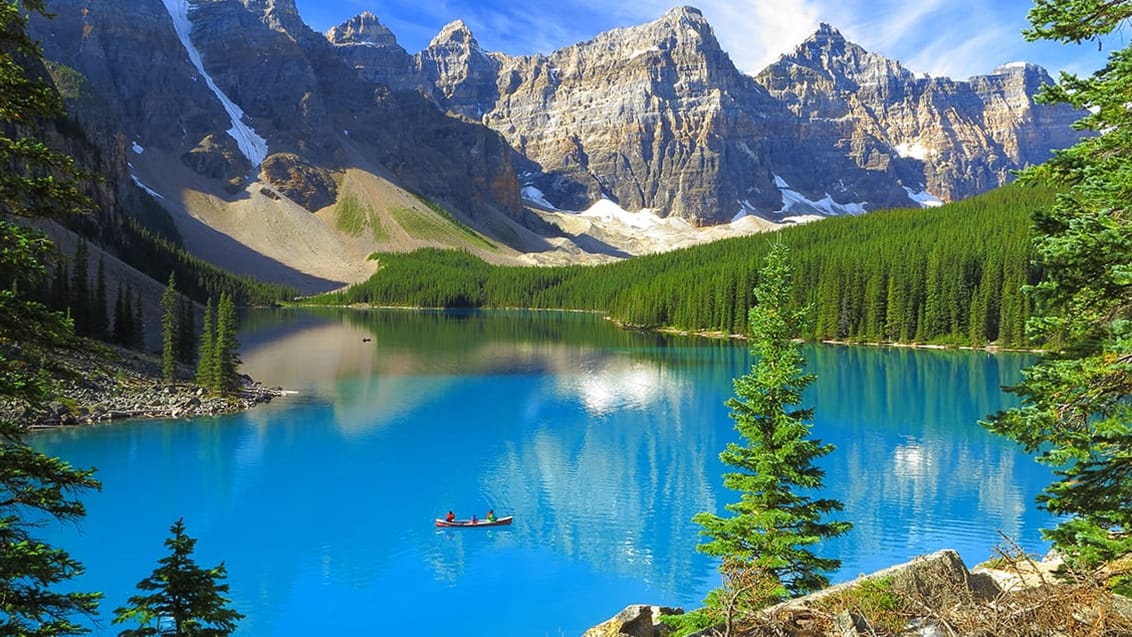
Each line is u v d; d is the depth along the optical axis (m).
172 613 16.39
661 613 20.44
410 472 55.41
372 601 34.91
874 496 49.00
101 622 30.78
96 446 59.38
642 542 42.09
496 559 39.66
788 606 11.82
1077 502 15.09
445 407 80.06
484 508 47.81
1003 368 110.12
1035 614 9.77
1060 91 14.55
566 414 77.19
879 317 148.50
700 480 53.84
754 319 22.42
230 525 43.75
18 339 12.27
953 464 56.81
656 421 73.88
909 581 12.32
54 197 12.40
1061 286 14.41
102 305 91.69
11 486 12.36
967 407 79.44
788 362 21.69
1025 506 46.94
